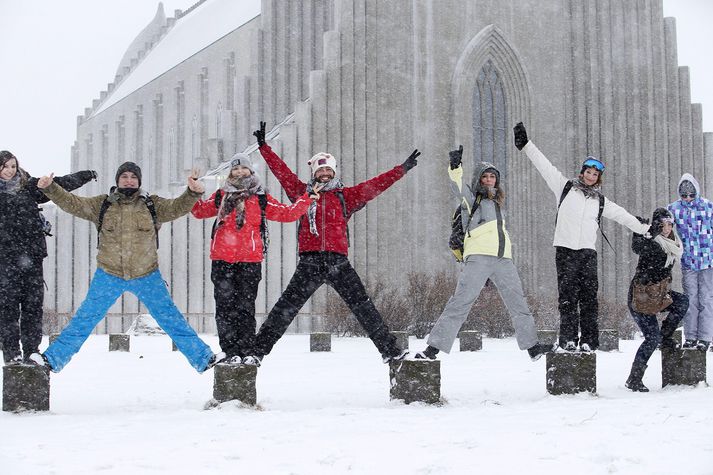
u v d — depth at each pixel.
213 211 8.81
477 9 39.00
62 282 43.94
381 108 35.97
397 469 4.89
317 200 8.73
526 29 40.19
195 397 9.02
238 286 8.56
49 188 7.95
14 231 8.61
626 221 9.80
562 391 8.93
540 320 31.02
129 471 4.83
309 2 46.75
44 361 7.85
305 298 8.69
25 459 5.21
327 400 8.72
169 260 37.59
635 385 9.72
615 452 5.37
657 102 42.41
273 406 8.20
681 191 11.55
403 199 35.97
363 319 8.56
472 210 9.16
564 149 40.72
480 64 38.78
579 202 9.67
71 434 6.25
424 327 29.00
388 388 9.91
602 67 41.34
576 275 9.58
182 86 61.41
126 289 8.15
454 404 8.29
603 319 29.27
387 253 35.00
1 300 8.54
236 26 56.88
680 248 9.72
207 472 4.81
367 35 35.94
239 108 46.84
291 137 34.50
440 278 30.80
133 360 15.27
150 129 64.88
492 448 5.52
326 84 35.09
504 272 9.20
